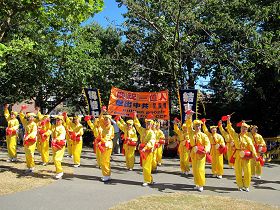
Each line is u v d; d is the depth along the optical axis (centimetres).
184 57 2019
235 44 1847
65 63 2073
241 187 1098
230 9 1966
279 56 1788
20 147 1992
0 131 2453
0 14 1278
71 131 1424
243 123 1116
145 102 1614
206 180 1256
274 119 2167
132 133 1399
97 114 1499
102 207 856
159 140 1503
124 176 1259
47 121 1379
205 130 1338
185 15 1908
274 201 974
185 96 1457
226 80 1911
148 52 2064
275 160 1747
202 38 2048
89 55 2273
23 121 1286
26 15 1331
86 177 1212
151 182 1131
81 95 2417
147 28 2023
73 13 1260
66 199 919
